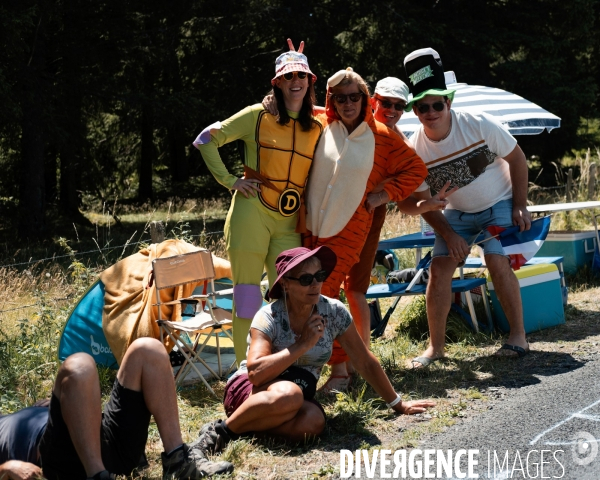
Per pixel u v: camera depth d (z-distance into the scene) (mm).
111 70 19562
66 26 18906
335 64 22672
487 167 6434
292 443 4648
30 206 19797
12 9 16156
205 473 4113
